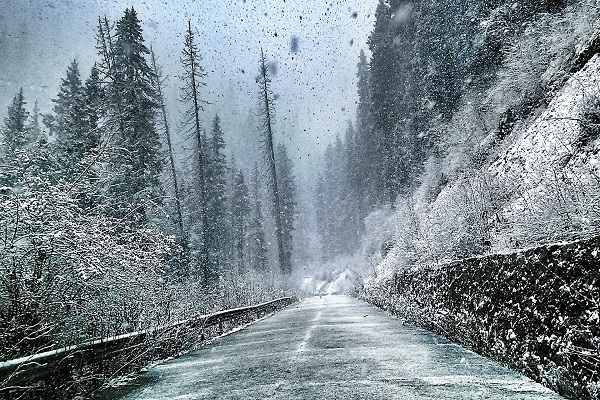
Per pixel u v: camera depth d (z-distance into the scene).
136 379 7.20
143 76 25.66
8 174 6.43
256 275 30.12
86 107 19.31
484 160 18.03
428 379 5.66
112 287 7.14
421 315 11.73
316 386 5.68
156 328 8.62
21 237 5.84
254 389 5.78
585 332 4.25
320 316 18.64
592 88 10.33
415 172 33.19
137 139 22.34
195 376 7.09
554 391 4.79
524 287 5.75
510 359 6.07
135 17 25.64
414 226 17.83
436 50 29.42
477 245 10.52
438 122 27.66
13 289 5.77
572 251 4.62
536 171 11.31
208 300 16.23
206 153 45.03
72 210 6.50
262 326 16.00
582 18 13.52
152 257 8.26
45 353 5.30
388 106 44.06
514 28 18.61
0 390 4.55
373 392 5.16
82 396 5.97
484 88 22.44
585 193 6.29
